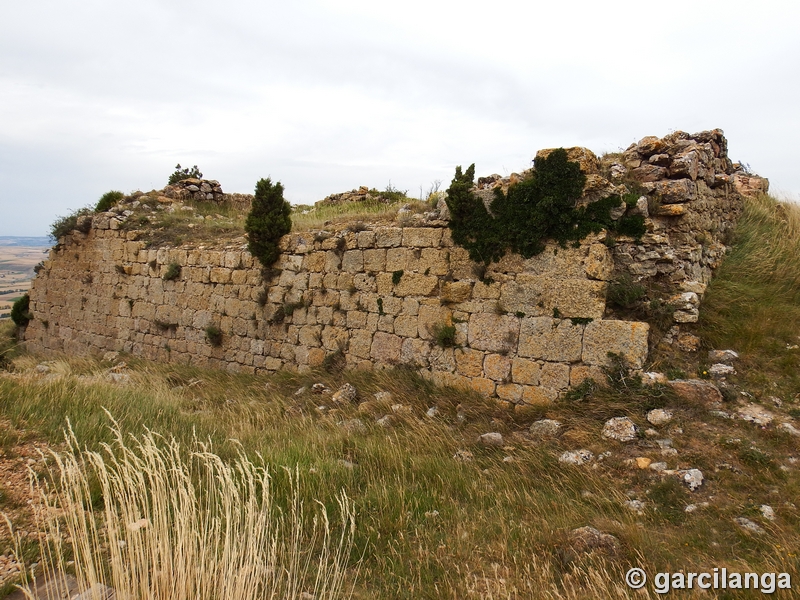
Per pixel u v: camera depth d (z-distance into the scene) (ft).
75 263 62.69
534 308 29.45
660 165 32.78
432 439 26.25
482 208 31.91
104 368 50.78
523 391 29.30
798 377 25.16
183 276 50.67
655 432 22.88
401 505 19.13
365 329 37.68
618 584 14.42
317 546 16.78
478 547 16.74
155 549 11.99
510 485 21.24
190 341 49.65
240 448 22.34
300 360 41.55
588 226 28.25
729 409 23.34
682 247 30.14
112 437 22.13
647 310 27.61
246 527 14.35
